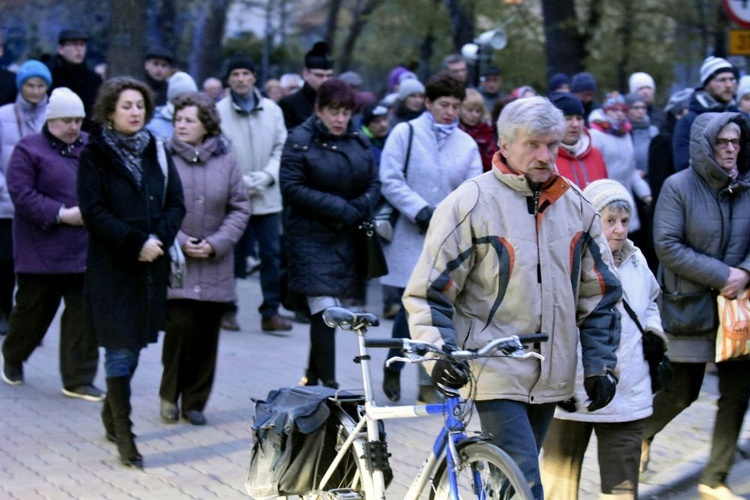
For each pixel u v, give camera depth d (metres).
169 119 27.33
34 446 18.77
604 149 27.22
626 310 14.53
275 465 13.65
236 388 22.97
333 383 20.98
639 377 14.46
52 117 21.89
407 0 54.28
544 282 12.20
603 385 12.37
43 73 25.64
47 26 81.56
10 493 16.45
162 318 18.22
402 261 21.70
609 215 14.71
